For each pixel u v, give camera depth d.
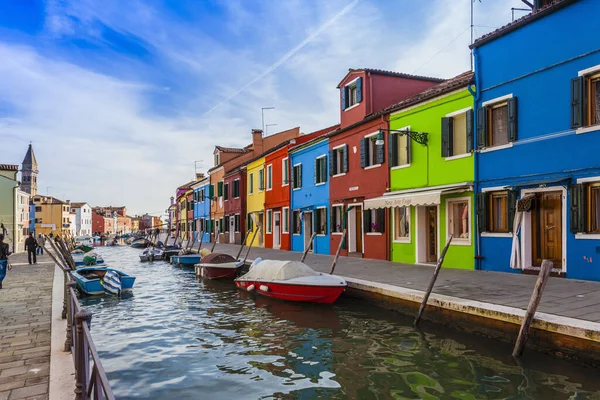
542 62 11.35
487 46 12.88
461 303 8.19
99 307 12.84
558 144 10.91
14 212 40.03
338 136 20.69
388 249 17.05
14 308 9.04
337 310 11.08
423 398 5.66
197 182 48.03
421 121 15.42
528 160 11.63
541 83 11.36
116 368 7.27
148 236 66.88
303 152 24.31
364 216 18.50
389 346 7.88
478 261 12.98
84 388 3.78
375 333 8.76
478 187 13.04
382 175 17.52
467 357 7.08
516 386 5.87
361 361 7.18
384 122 17.34
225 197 38.06
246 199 33.91
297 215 24.92
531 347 6.91
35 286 12.61
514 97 12.02
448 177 14.23
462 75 16.48
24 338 6.58
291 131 36.25
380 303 10.55
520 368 6.47
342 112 20.56
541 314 6.89
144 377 6.81
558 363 6.47
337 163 20.98
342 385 6.20
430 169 15.01
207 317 11.10
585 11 10.38
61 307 8.91
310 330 9.30
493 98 12.67
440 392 5.81
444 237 14.34
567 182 10.63
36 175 85.06
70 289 5.86
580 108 10.39
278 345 8.33
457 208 14.20
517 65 11.98
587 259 10.20
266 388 6.21
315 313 10.91
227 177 37.19
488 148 12.72
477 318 7.89
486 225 12.77
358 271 13.76
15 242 39.88
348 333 8.91
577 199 10.40
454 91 13.98
